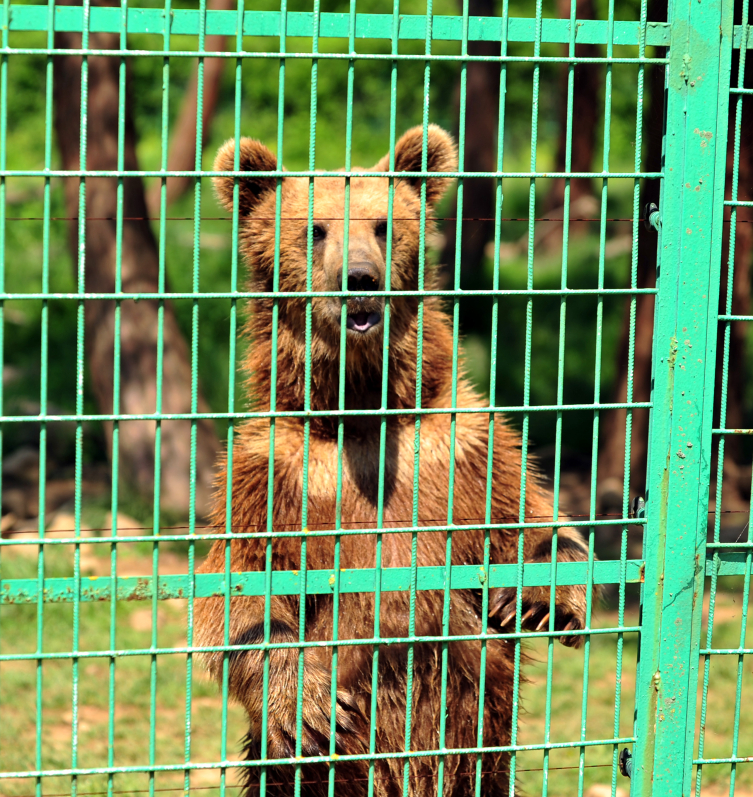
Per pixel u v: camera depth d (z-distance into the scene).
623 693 9.30
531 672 9.66
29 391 16.73
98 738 8.05
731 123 6.56
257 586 3.89
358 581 3.98
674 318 4.13
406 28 3.69
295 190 6.10
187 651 3.73
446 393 5.88
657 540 4.17
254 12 3.57
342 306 3.83
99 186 13.40
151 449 13.55
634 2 11.83
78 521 3.53
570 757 8.02
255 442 5.61
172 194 26.77
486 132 21.45
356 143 34.66
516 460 5.82
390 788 5.57
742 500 14.02
